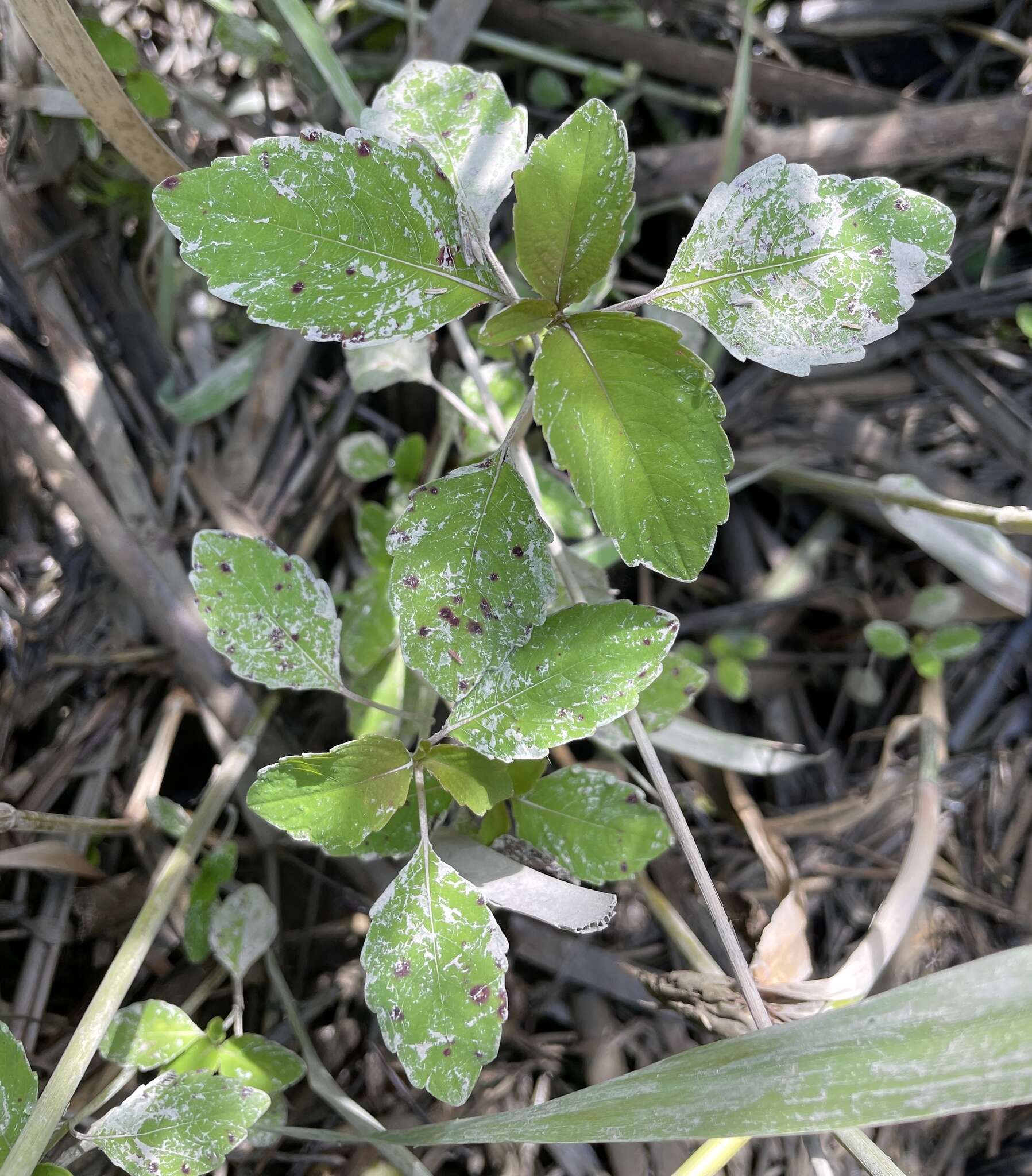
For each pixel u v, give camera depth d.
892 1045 0.34
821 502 0.58
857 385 0.57
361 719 0.45
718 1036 0.47
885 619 0.55
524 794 0.40
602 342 0.33
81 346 0.50
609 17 0.59
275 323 0.33
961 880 0.50
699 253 0.34
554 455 0.33
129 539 0.48
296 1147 0.46
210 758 0.50
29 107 0.47
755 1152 0.46
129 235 0.53
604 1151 0.46
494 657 0.35
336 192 0.33
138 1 0.54
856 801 0.51
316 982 0.48
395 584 0.35
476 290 0.34
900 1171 0.35
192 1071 0.39
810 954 0.49
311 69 0.51
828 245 0.33
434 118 0.37
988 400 0.57
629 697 0.36
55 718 0.49
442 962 0.35
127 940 0.41
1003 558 0.51
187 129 0.51
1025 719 0.54
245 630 0.38
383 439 0.54
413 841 0.40
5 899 0.47
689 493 0.33
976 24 0.59
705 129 0.60
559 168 0.33
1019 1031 0.33
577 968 0.48
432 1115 0.46
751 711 0.56
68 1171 0.37
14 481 0.51
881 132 0.54
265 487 0.51
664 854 0.50
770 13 0.60
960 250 0.58
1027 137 0.53
